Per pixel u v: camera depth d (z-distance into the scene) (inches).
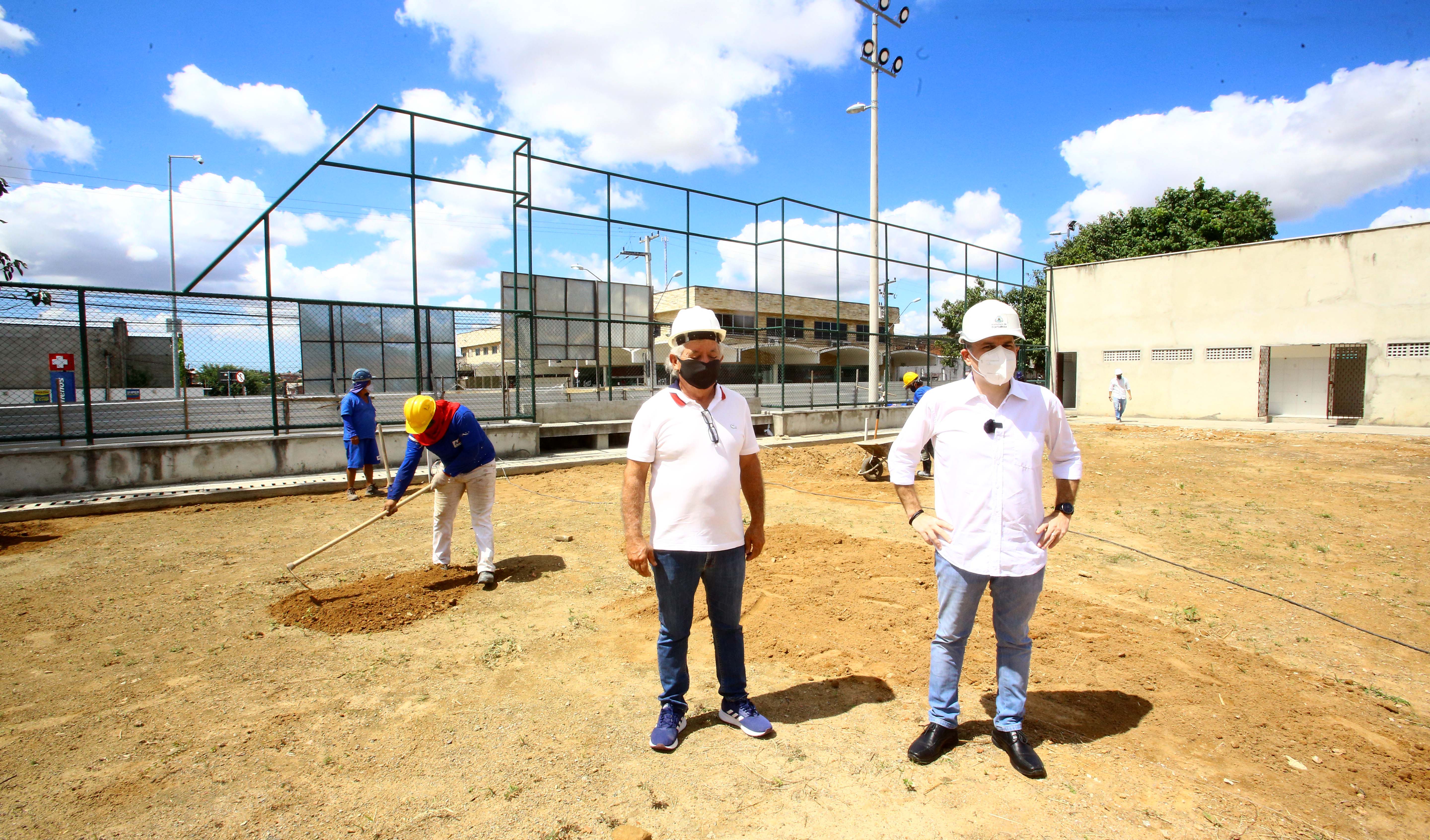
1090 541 256.4
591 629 166.6
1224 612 179.9
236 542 247.8
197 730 119.6
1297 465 458.3
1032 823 93.4
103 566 216.8
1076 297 920.9
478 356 597.6
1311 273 733.9
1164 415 840.9
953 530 105.1
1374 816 95.6
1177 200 1207.6
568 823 93.9
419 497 337.4
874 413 673.0
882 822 93.9
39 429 352.2
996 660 145.2
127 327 341.4
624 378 721.0
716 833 91.8
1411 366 676.7
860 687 134.5
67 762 109.1
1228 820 94.2
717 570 111.7
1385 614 179.3
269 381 458.3
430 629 167.0
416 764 109.0
